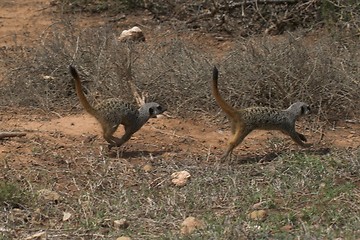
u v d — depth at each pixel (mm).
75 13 21328
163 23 20438
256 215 10273
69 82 15453
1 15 21484
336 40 16812
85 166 12133
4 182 11156
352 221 10031
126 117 12391
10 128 13711
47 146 12867
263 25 19516
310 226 9961
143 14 21141
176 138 13391
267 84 14469
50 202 10875
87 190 11305
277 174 11609
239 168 11938
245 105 14516
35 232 10086
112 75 15211
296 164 11812
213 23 19875
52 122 14094
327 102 14359
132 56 16094
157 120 14109
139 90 14953
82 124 13945
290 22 19250
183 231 9875
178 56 15812
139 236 9875
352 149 12703
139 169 11953
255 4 19406
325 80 14375
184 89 14742
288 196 10914
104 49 15828
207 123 14070
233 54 15352
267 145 13016
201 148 12977
